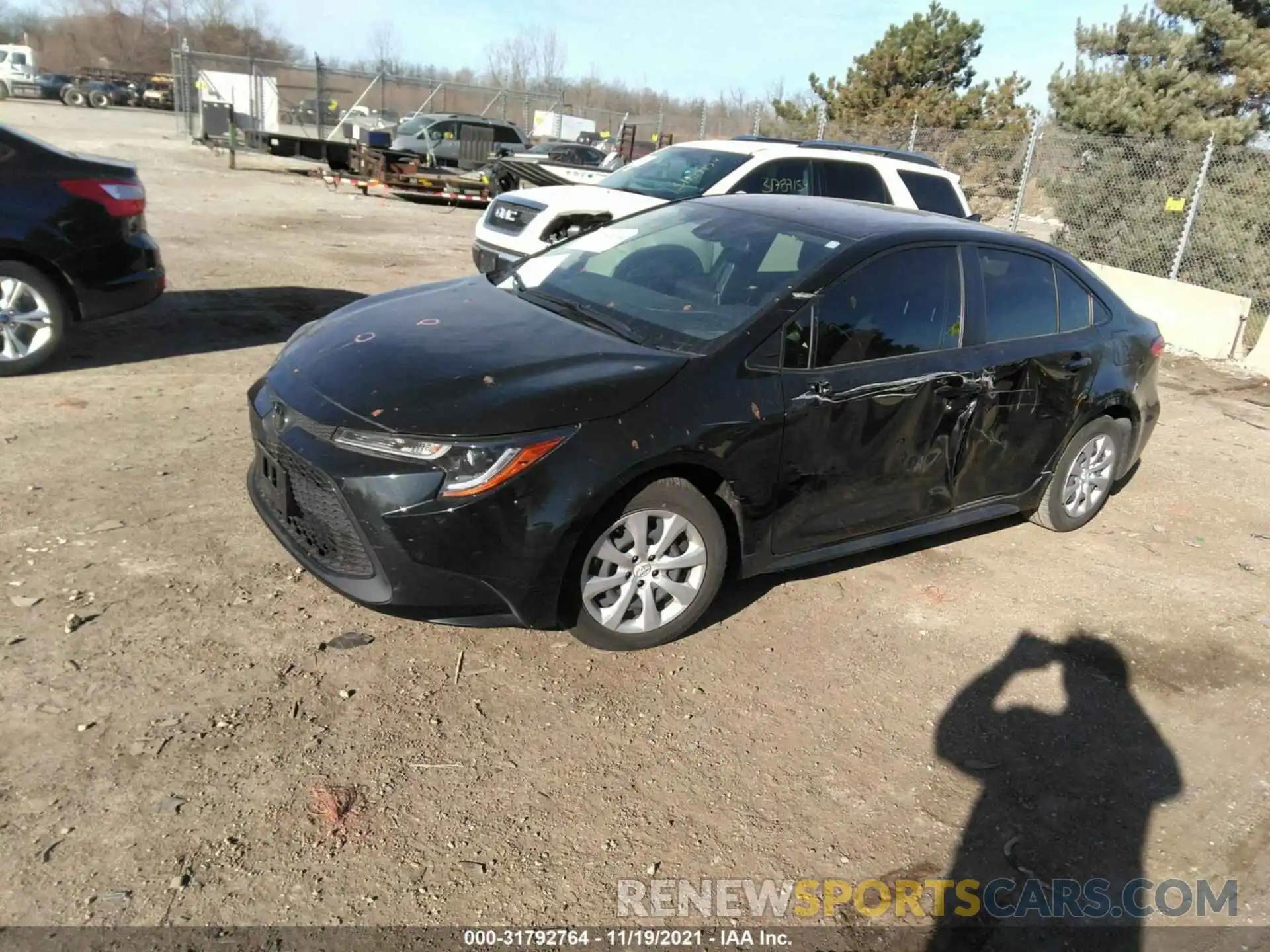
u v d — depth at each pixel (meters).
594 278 4.32
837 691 3.57
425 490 3.01
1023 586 4.62
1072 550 5.14
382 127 24.25
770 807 2.93
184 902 2.32
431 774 2.86
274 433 3.36
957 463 4.38
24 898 2.27
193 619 3.43
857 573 4.54
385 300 4.21
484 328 3.73
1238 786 3.32
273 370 3.69
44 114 32.28
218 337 7.09
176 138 25.52
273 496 3.51
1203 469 6.79
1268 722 3.73
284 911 2.34
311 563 3.31
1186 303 10.97
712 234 4.38
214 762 2.78
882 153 9.69
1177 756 3.45
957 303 4.31
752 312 3.72
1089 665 3.98
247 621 3.47
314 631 3.46
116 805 2.58
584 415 3.18
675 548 3.56
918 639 4.01
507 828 2.70
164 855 2.45
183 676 3.12
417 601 3.11
